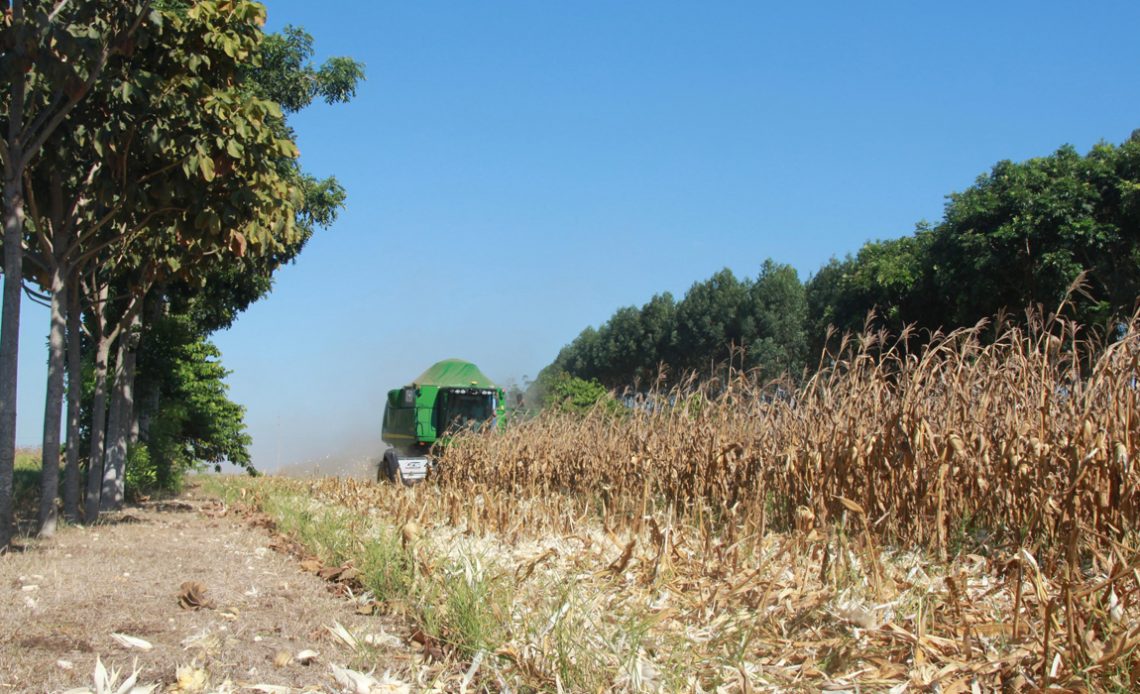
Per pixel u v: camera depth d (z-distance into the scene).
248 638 5.73
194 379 22.59
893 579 6.19
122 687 4.41
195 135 10.83
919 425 8.01
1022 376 8.12
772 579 5.83
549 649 4.95
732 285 45.50
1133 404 6.93
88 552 9.50
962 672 4.38
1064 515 6.50
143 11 10.08
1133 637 4.05
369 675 4.85
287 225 12.37
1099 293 16.81
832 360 10.16
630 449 12.73
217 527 12.91
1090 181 16.61
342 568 8.06
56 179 11.09
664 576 6.71
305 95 19.55
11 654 5.03
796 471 9.28
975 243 16.97
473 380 23.66
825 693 4.37
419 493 12.72
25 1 9.82
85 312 16.20
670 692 4.39
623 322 52.12
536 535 9.46
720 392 11.85
